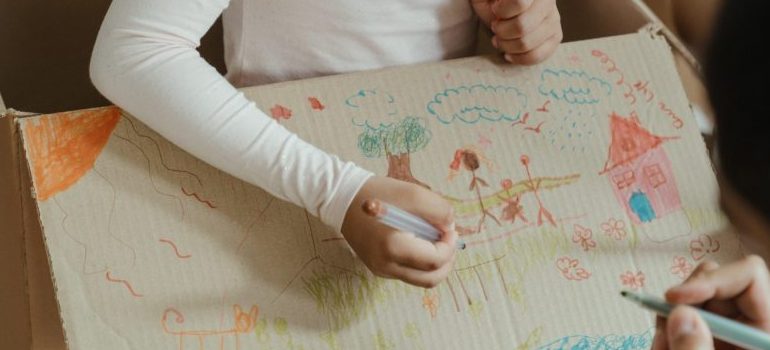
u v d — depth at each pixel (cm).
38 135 58
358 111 65
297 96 64
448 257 60
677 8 51
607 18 78
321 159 60
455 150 65
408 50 75
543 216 65
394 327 60
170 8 60
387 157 64
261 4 69
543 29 68
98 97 95
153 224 58
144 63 59
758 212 42
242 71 73
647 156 69
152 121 59
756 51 38
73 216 57
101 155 58
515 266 64
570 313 64
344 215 59
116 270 57
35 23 89
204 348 57
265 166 59
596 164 68
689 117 71
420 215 60
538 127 68
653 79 71
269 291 59
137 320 56
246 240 59
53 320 61
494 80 68
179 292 57
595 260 65
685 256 67
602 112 69
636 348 64
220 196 60
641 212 68
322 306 60
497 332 62
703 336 42
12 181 58
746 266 49
